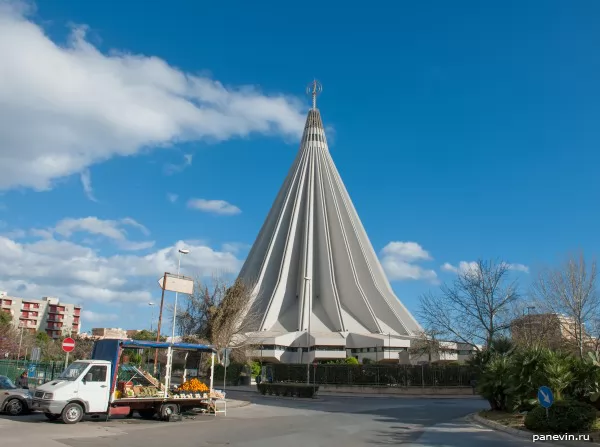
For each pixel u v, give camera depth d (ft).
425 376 148.97
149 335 240.32
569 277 115.85
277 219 269.03
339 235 262.47
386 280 267.18
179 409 66.13
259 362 193.57
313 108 297.12
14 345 219.41
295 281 255.50
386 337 202.80
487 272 131.64
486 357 112.06
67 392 57.93
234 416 72.74
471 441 49.57
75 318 410.52
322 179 276.41
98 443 43.50
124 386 62.85
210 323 143.13
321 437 51.03
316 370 160.66
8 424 54.90
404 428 60.90
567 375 58.70
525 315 132.26
